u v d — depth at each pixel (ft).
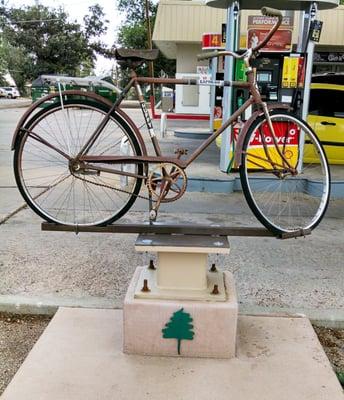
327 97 22.09
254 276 11.35
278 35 18.95
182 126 44.14
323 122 22.06
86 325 9.05
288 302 10.09
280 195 19.16
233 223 15.35
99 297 10.16
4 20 118.21
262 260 12.37
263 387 7.39
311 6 18.79
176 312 7.89
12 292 10.34
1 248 12.90
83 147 8.61
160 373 7.68
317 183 18.95
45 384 7.40
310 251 13.10
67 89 9.32
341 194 19.15
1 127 46.70
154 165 8.30
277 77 19.36
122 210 8.61
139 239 8.16
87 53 123.03
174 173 8.29
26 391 7.25
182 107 51.13
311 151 21.85
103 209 16.22
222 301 7.98
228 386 7.40
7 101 113.09
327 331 9.45
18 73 130.62
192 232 8.37
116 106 8.36
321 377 7.65
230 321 7.90
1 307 9.86
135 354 8.14
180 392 7.25
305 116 19.67
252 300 10.12
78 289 10.53
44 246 13.12
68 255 12.48
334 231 14.90
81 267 11.73
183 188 8.32
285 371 7.77
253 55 8.52
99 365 7.85
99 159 8.37
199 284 8.18
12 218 15.75
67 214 15.71
